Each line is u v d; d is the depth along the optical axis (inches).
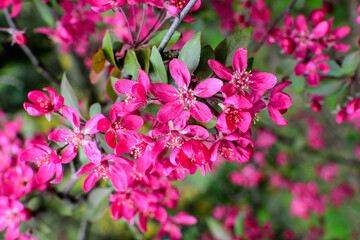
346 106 17.3
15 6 17.7
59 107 13.3
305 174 44.6
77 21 19.2
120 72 14.2
